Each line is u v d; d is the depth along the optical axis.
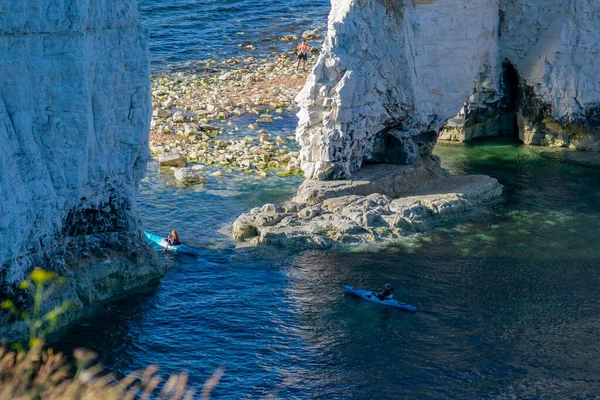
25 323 52.91
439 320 59.53
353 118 79.94
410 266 67.94
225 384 50.88
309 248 70.56
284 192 83.25
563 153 97.44
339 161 80.12
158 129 100.06
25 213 53.09
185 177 85.06
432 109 86.62
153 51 134.62
